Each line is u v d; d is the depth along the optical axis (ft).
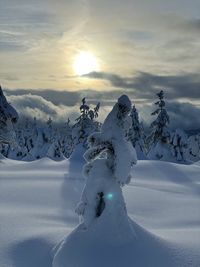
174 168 107.04
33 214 48.26
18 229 39.86
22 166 107.14
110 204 34.24
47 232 38.29
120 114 35.04
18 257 33.27
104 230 33.58
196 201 64.75
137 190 72.54
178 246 33.68
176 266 30.42
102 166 35.45
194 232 40.45
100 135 35.24
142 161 113.50
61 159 162.91
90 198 34.47
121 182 34.78
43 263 32.78
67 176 88.58
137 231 34.60
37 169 101.65
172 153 170.40
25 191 67.21
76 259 31.81
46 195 64.18
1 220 43.55
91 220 34.27
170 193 73.10
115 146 34.63
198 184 91.40
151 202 61.93
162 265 30.89
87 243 32.83
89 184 34.86
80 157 120.06
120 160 34.45
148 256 31.99
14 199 60.18
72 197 63.62
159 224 47.65
